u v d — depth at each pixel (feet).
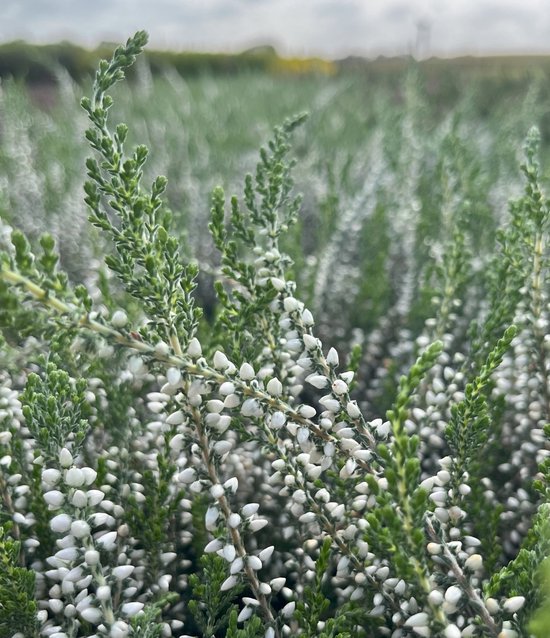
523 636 0.40
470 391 0.47
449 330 0.93
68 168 1.54
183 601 0.59
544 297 0.60
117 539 0.54
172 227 0.81
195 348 0.41
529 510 0.60
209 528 0.46
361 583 0.48
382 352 0.98
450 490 0.50
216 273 0.79
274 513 0.65
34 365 0.68
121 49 0.42
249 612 0.47
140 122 2.37
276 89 3.60
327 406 0.44
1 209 0.99
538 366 0.60
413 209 1.31
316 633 0.49
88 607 0.42
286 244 1.03
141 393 0.72
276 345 0.55
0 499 0.52
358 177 1.80
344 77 3.90
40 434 0.47
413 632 0.44
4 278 0.35
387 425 0.44
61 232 1.27
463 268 0.80
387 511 0.35
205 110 2.64
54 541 0.53
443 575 0.40
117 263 0.41
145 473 0.55
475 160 1.48
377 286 1.00
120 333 0.39
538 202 0.57
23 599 0.45
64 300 0.37
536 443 0.62
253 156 1.86
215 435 0.45
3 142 1.80
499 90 3.32
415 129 2.01
